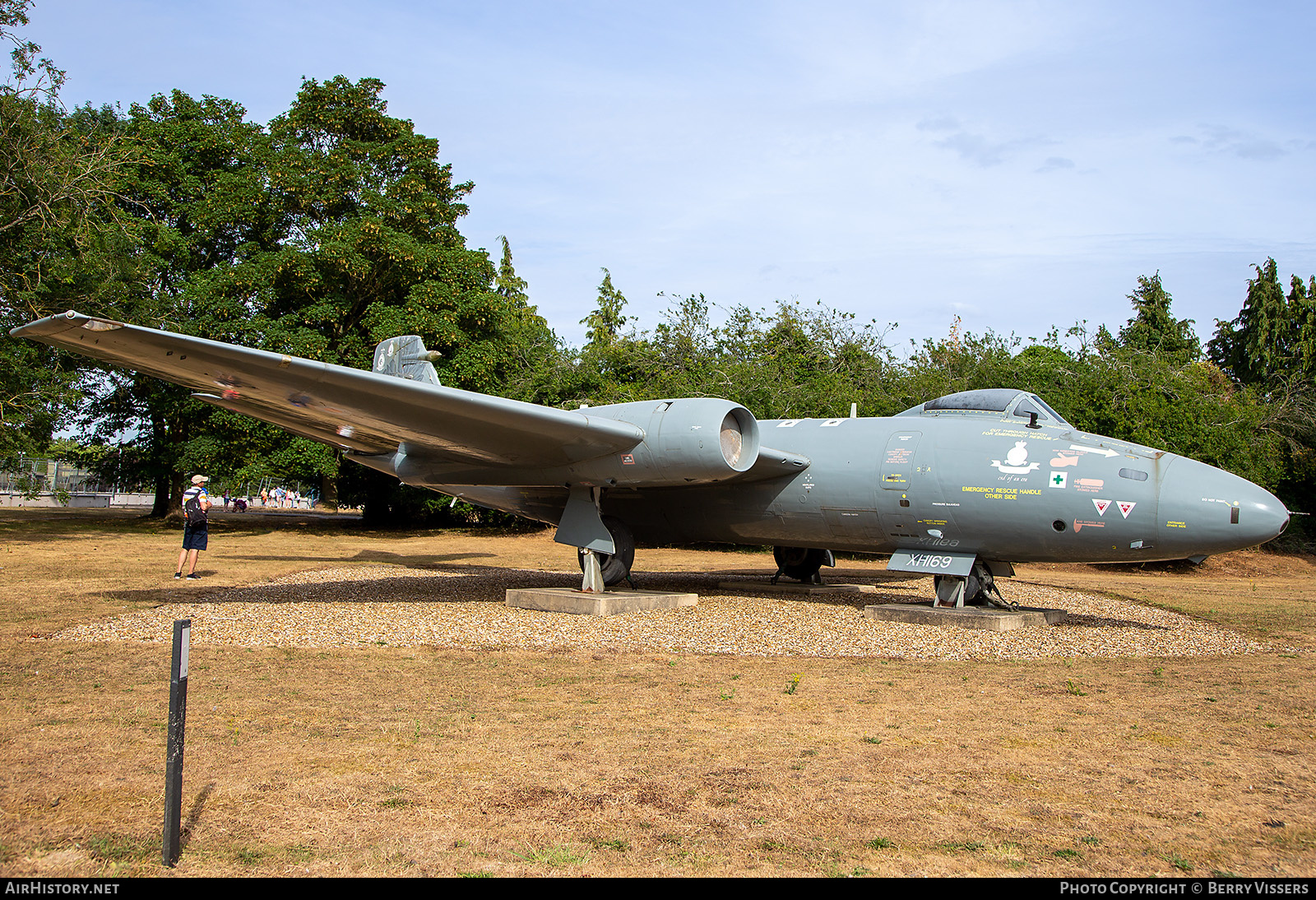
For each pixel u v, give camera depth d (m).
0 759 4.21
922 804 3.72
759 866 3.07
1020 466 9.34
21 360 18.19
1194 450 18.91
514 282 40.81
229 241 25.31
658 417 9.62
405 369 13.00
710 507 11.48
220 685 5.91
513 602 10.34
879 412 22.19
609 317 38.78
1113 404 20.41
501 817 3.51
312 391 8.09
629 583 13.04
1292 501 22.56
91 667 6.46
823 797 3.79
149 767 4.09
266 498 55.69
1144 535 8.74
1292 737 4.85
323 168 23.27
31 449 18.69
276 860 3.08
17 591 11.12
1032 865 3.11
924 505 9.81
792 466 10.55
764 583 13.19
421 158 24.81
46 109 18.44
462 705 5.43
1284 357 28.95
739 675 6.53
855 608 10.70
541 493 12.09
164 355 7.23
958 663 7.23
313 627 8.52
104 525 25.73
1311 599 13.21
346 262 21.66
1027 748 4.59
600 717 5.15
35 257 18.67
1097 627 9.57
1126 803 3.75
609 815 3.54
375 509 29.97
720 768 4.18
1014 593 13.36
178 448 23.28
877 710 5.43
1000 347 24.34
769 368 24.31
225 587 11.96
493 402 8.35
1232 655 7.86
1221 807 3.71
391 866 3.04
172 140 24.25
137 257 20.61
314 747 4.46
